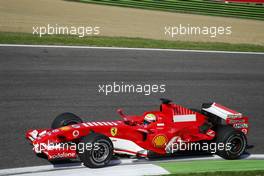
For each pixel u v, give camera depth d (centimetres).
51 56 2672
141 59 2836
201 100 2239
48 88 2158
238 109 2183
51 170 1366
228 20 4994
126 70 2570
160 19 4566
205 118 1619
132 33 3709
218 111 1642
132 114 1958
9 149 1513
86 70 2489
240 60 3145
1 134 1625
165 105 1553
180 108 1581
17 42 2888
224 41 3828
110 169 1383
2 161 1420
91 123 1473
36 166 1395
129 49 3044
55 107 1941
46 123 1762
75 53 2797
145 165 1448
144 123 1536
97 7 4959
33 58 2594
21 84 2172
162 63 2802
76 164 1421
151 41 3372
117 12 4747
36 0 5122
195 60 2978
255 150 1736
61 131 1401
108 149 1389
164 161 1522
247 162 1573
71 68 2494
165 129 1524
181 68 2744
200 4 5178
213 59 3072
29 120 1775
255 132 1930
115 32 3678
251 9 5300
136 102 2116
